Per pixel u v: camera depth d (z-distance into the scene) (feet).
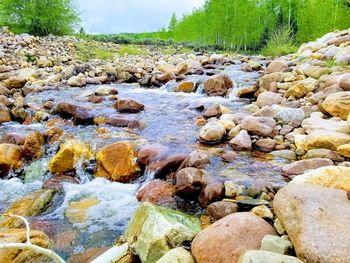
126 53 61.57
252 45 131.85
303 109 21.52
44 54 50.26
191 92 34.99
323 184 10.71
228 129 20.08
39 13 67.10
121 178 16.47
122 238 11.27
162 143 19.07
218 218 11.84
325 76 25.50
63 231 12.46
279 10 147.33
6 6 66.18
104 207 14.14
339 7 113.19
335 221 8.03
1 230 11.89
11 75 38.17
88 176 17.25
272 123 19.67
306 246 7.54
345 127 16.56
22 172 17.72
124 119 23.16
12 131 22.31
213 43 128.67
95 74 42.47
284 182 13.71
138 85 40.09
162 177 15.61
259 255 7.34
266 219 10.60
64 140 19.71
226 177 14.33
